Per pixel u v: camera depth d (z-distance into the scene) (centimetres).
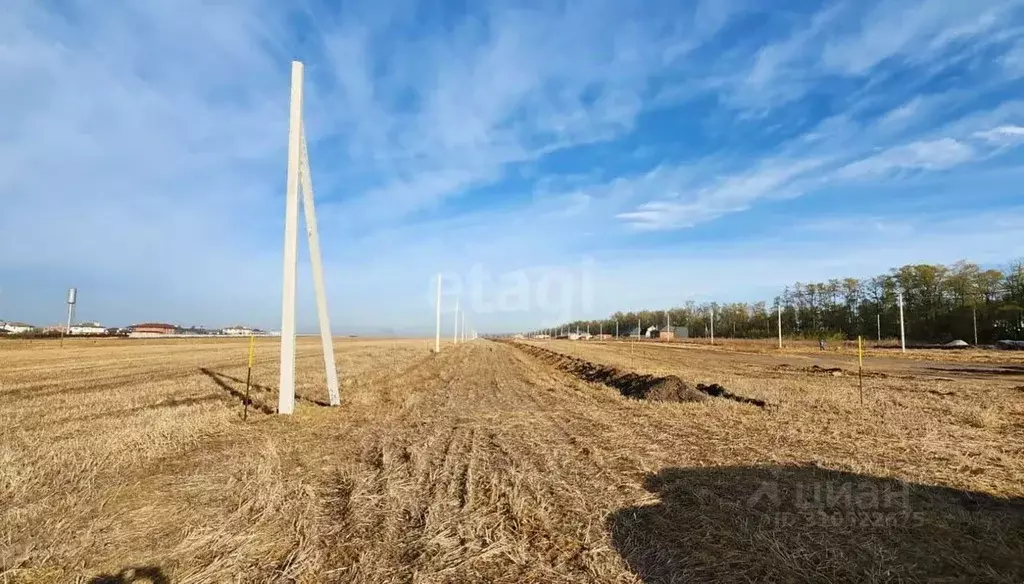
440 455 930
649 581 472
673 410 1441
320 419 1300
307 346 6525
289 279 1375
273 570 496
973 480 767
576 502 670
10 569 489
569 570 494
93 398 1620
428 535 567
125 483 754
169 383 2045
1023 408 1473
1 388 1877
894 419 1283
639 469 830
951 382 2281
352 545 548
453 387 2102
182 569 498
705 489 717
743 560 506
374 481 771
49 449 917
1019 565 498
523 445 1007
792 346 7300
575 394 1866
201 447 988
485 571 491
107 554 527
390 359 3878
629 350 5828
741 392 1811
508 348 6700
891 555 516
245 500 680
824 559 509
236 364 3100
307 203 1494
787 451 950
